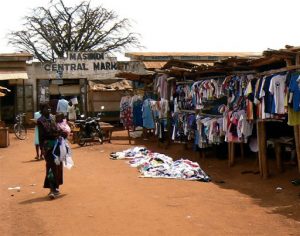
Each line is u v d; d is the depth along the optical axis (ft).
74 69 104.42
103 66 105.40
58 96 104.68
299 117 31.14
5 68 100.58
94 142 67.72
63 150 30.86
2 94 73.31
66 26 153.99
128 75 71.61
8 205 29.48
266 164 36.11
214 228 22.71
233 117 40.06
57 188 31.81
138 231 22.35
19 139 79.25
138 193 31.68
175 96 55.31
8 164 49.96
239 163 42.93
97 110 103.81
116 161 48.93
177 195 30.94
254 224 23.44
